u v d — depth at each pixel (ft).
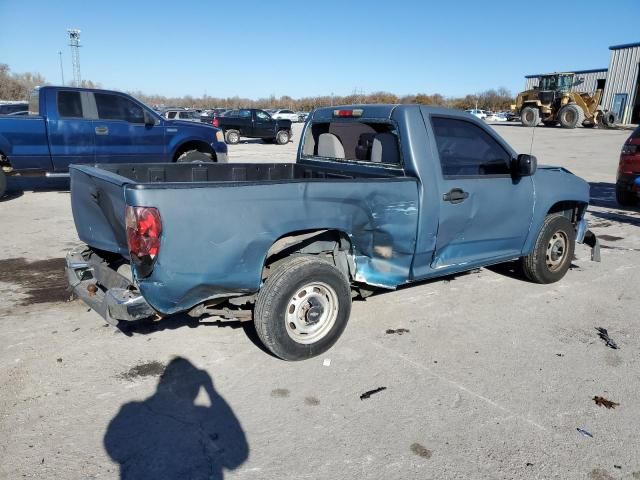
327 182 11.75
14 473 8.47
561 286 18.07
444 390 11.24
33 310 14.96
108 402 10.53
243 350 12.83
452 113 14.39
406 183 13.09
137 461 8.89
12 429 9.60
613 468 8.96
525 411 10.54
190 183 10.18
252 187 10.77
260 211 10.91
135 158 33.17
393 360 12.50
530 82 167.63
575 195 17.85
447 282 18.21
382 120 14.06
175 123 34.37
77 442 9.31
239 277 11.03
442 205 13.83
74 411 10.21
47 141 30.32
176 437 9.53
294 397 10.87
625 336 14.12
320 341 12.39
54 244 21.94
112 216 11.10
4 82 195.72
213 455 9.09
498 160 15.46
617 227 27.58
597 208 32.76
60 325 13.99
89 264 12.74
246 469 8.77
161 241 9.92
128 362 12.12
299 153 18.03
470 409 10.56
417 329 14.28
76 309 15.10
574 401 10.93
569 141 84.23
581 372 12.14
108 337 13.35
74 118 30.86
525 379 11.78
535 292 17.38
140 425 9.85
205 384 11.28
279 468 8.80
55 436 9.45
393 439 9.59
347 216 12.25
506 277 18.93
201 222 10.27
